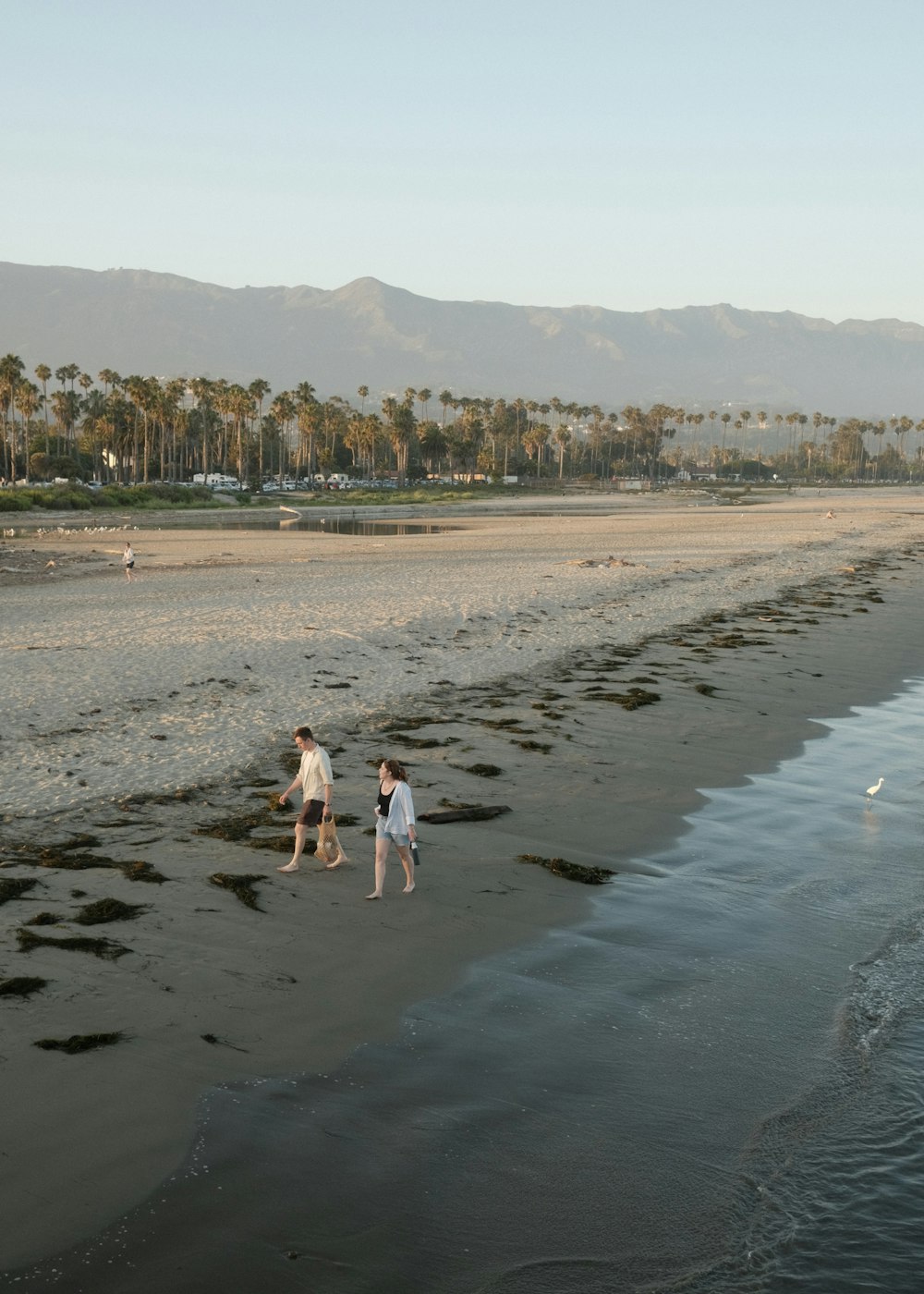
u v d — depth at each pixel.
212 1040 8.64
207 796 15.27
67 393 196.00
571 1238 6.44
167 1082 8.00
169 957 10.10
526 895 11.92
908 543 70.31
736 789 16.09
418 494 173.00
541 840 13.71
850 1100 7.85
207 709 20.75
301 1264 6.20
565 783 16.19
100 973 9.70
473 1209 6.69
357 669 25.00
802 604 37.78
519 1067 8.34
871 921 11.28
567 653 27.39
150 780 15.97
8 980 9.47
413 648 27.95
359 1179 6.96
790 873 12.71
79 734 18.72
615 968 10.14
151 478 187.00
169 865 12.51
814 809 15.21
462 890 12.02
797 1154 7.22
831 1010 9.27
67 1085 7.91
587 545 66.81
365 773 16.45
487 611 34.88
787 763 17.59
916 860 13.18
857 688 23.78
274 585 43.09
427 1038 8.77
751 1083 8.10
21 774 16.19
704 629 31.73
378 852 11.73
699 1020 9.09
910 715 21.19
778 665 26.09
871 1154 7.22
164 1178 6.92
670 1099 7.89
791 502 172.25
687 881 12.42
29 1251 6.25
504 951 10.48
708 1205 6.72
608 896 11.94
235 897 11.61
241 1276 6.11
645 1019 9.12
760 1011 9.26
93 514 115.50
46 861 12.42
